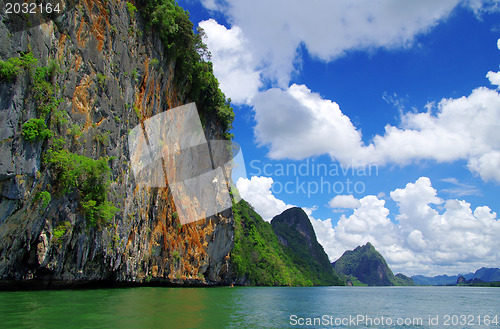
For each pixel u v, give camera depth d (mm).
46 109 16844
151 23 31188
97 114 22922
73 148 20234
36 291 19547
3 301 14398
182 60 37594
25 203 16312
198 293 29609
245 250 76562
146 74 30641
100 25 23844
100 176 21250
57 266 19781
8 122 14891
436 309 27875
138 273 30156
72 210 20156
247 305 21625
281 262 98125
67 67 19891
